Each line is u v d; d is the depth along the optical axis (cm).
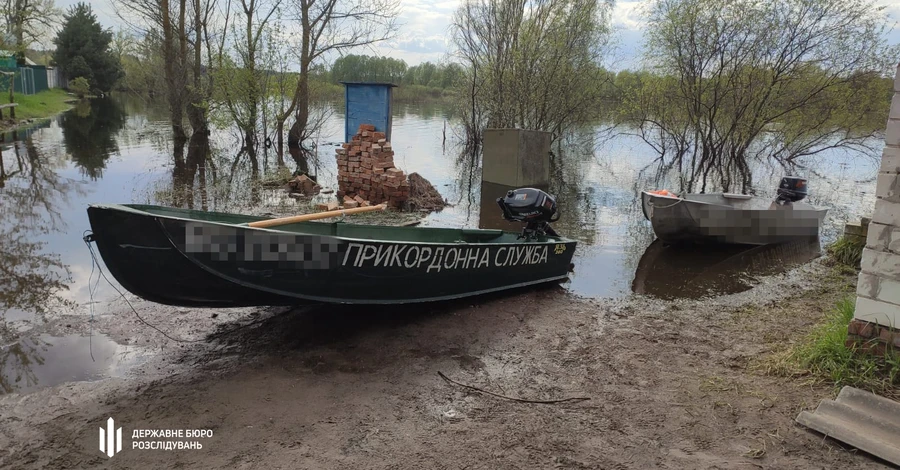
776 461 301
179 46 2161
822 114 1812
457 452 319
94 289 564
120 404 364
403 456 314
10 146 1686
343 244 438
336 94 2883
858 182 1582
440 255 507
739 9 1731
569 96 1900
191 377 403
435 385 402
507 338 493
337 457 312
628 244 866
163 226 371
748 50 1764
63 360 422
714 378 406
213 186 1188
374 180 1048
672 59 1884
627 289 651
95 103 4181
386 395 385
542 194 643
